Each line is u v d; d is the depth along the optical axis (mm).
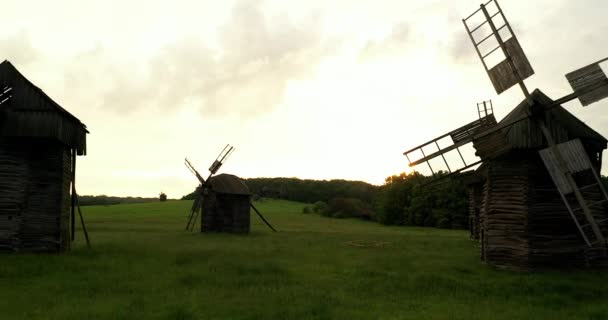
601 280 20656
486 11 24391
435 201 88812
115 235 43938
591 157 24719
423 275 20844
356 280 20156
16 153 27609
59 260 23703
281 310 14672
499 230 24578
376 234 55250
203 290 17625
